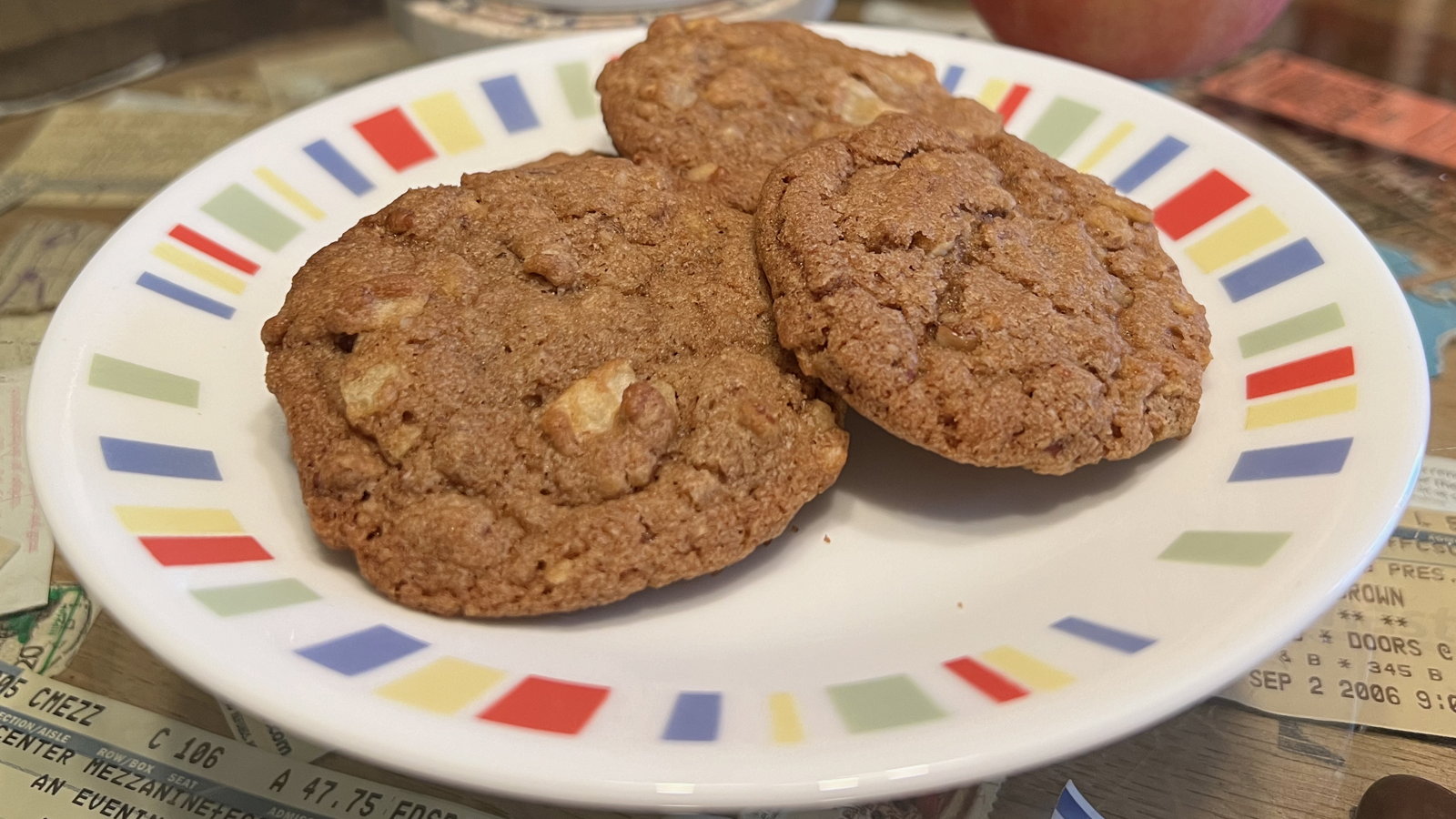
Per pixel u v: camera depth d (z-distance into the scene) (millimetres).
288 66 225
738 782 84
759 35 174
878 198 134
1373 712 114
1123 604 108
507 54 189
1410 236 175
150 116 208
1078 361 125
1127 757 111
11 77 215
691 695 99
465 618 111
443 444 116
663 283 135
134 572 100
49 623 125
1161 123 172
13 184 188
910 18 244
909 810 105
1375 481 110
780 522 119
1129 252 141
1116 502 127
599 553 111
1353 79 218
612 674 104
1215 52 203
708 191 148
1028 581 119
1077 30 202
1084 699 90
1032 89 185
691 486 115
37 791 109
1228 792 108
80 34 225
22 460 140
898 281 126
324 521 115
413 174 174
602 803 84
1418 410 117
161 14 231
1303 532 108
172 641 94
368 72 223
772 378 126
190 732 114
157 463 120
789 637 114
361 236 137
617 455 115
